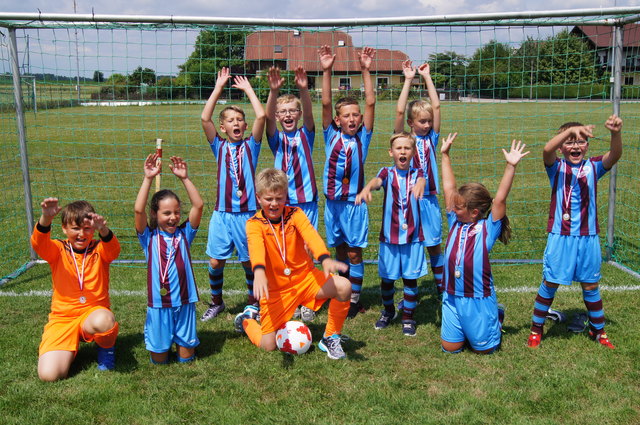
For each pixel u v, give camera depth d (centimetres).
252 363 375
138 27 535
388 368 368
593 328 401
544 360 375
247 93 458
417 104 482
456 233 385
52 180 1073
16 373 361
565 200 395
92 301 374
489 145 1466
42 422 307
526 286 522
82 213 366
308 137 484
